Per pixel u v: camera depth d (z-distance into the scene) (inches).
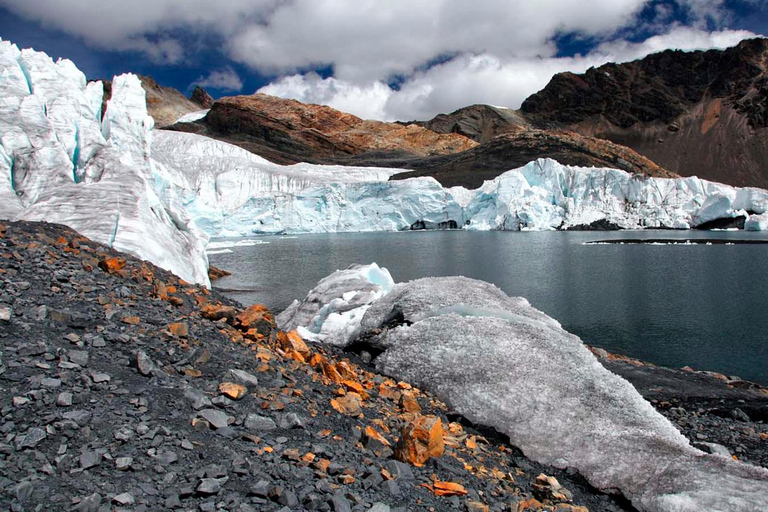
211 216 3937.0
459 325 395.2
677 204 4062.5
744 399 505.4
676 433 308.2
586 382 341.7
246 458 178.5
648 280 1557.6
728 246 2564.0
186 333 265.1
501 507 210.8
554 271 1766.7
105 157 1039.0
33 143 1024.2
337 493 170.6
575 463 278.5
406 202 4480.8
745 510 225.3
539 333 391.9
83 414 176.2
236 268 1895.9
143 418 185.0
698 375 620.1
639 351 840.3
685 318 1066.7
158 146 5398.6
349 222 4549.7
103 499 144.6
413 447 222.8
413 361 378.9
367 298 531.8
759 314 1088.8
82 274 306.2
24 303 243.4
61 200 727.1
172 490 154.6
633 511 245.0
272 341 318.7
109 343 231.8
